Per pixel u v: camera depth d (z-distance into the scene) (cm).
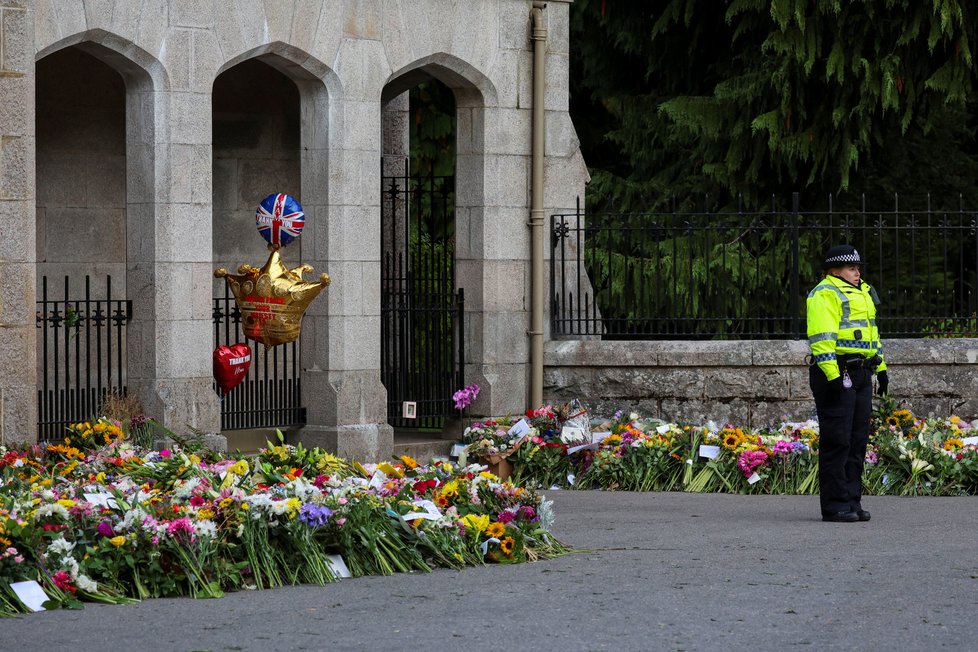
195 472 996
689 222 1502
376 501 948
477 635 750
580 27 2178
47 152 1494
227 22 1305
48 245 1497
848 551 994
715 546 1019
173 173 1281
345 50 1366
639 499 1277
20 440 1202
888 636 750
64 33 1220
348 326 1384
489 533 962
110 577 848
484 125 1462
